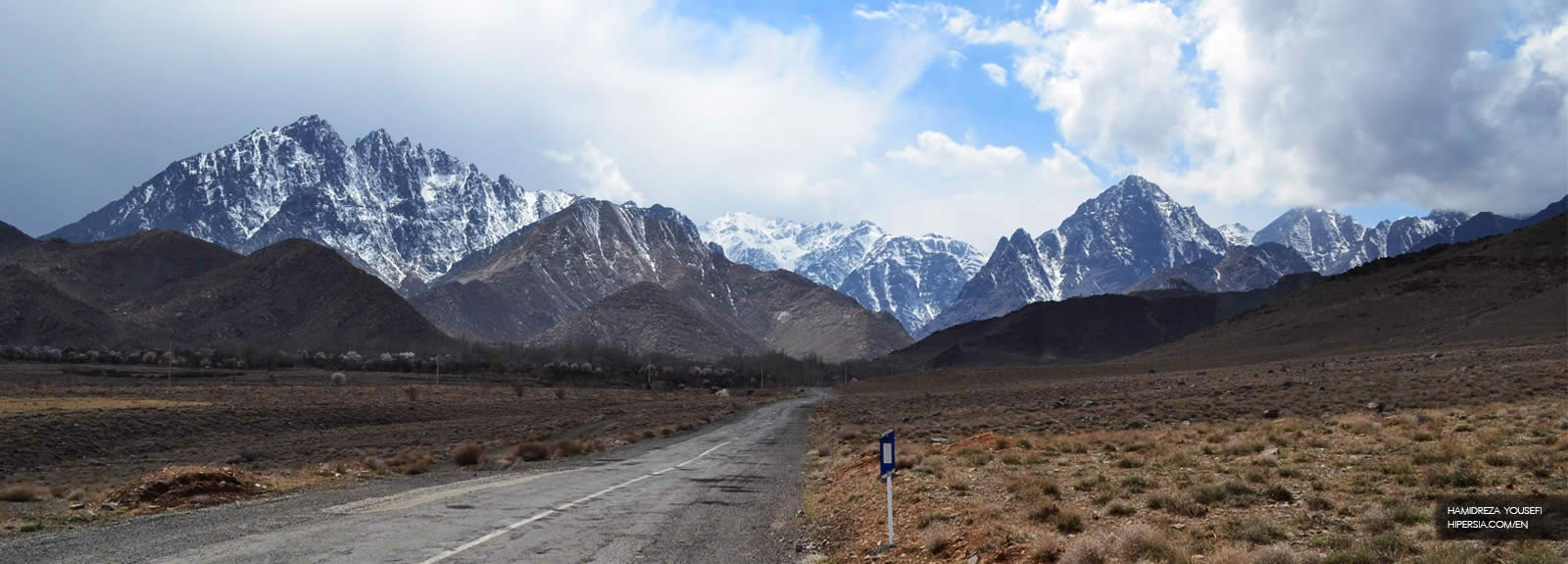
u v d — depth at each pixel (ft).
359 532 50.93
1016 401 276.00
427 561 42.37
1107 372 470.39
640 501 69.21
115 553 43.86
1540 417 82.17
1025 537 42.73
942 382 536.01
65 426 220.02
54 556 43.29
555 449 135.95
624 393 524.52
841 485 78.89
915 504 58.18
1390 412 138.92
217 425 256.32
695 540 50.37
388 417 305.53
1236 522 43.29
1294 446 75.77
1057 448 91.25
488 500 68.03
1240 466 66.03
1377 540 36.58
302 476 91.20
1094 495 56.70
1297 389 207.82
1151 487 57.21
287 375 553.23
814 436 182.39
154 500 68.64
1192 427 115.03
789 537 52.31
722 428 228.22
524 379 622.95
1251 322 597.93
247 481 77.56
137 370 538.47
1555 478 49.75
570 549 46.55
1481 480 50.57
